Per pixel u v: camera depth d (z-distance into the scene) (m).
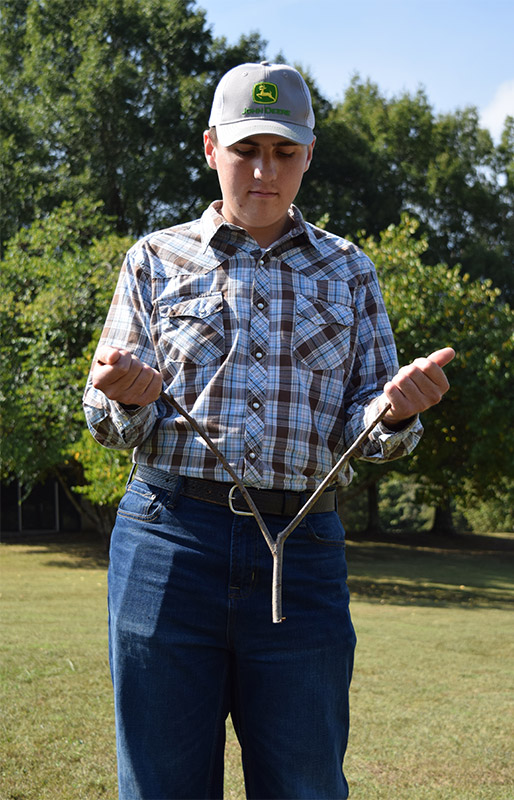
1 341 15.84
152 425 1.77
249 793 1.79
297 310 1.83
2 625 6.90
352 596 12.64
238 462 1.74
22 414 14.84
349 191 21.45
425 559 20.27
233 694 1.80
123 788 1.73
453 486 15.25
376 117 25.31
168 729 1.70
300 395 1.79
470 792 3.31
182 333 1.80
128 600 1.76
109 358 1.56
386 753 3.84
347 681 1.81
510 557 21.73
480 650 7.05
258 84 1.75
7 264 16.02
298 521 1.70
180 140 19.80
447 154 24.77
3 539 20.97
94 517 17.47
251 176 1.79
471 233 25.42
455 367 14.11
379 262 13.95
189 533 1.74
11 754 3.44
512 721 4.48
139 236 20.47
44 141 20.17
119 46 20.39
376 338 1.94
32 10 21.16
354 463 14.51
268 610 1.73
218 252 1.85
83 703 4.24
